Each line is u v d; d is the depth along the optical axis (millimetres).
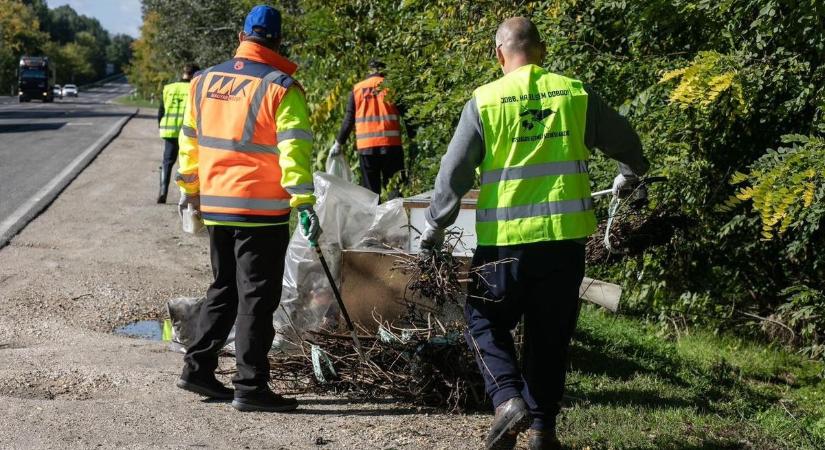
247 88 4426
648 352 6164
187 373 4633
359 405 4684
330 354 4840
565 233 3676
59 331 6336
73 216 10930
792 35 5805
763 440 4488
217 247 4574
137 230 10234
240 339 4469
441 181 3752
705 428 4543
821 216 5547
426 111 7590
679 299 6926
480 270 3777
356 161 10336
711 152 6531
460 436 4184
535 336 3787
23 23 112750
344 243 5277
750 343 6840
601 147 3916
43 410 4324
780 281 6910
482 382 4598
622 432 4301
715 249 6867
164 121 12359
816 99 5738
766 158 5082
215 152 4461
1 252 8695
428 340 4625
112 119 35750
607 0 6285
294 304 5234
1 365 5172
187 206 4797
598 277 7035
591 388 5168
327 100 10344
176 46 27859
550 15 6816
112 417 4273
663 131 6473
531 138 3721
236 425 4250
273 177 4422
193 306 5762
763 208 4887
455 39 7699
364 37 10273
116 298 7340
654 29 6371
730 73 5402
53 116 39031
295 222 9562
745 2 5879
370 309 5129
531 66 3838
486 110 3732
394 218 5320
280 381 4992
